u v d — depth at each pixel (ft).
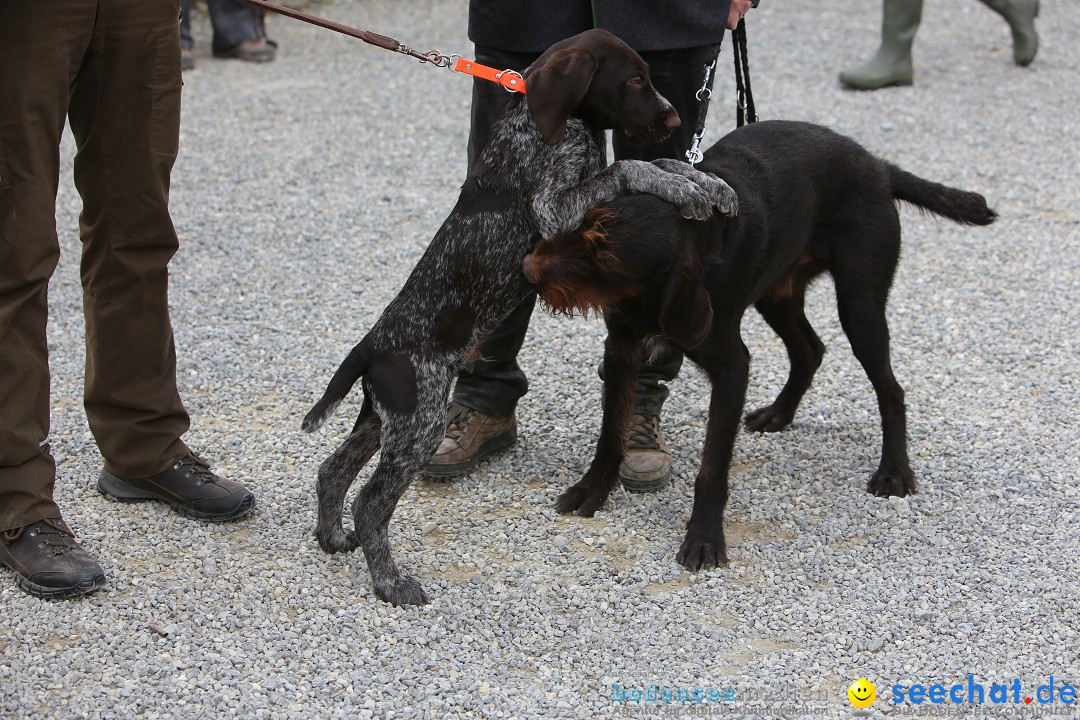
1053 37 34.99
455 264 10.96
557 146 10.98
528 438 14.33
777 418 14.48
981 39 34.81
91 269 11.34
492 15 12.33
